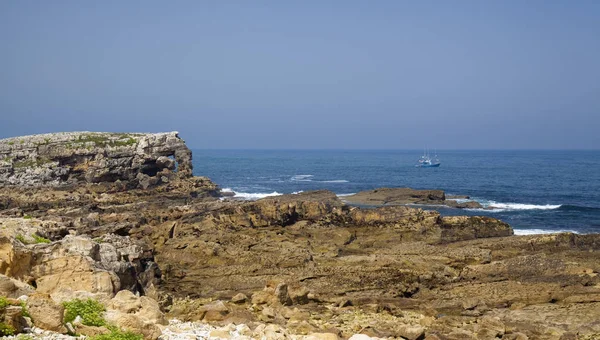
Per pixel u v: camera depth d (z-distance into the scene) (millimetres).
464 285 45875
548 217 93500
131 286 36719
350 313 38781
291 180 175000
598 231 80438
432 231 64625
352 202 106625
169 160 113750
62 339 19922
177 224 65500
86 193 96250
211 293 44875
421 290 45406
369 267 49719
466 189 146125
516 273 47781
